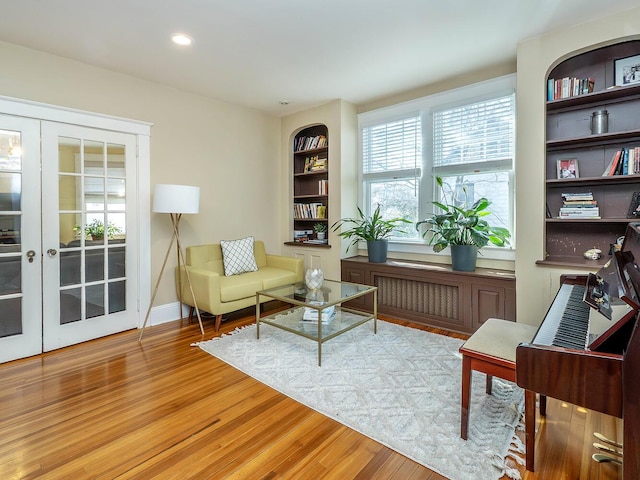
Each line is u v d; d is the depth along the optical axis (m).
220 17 2.38
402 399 2.10
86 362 2.65
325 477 1.49
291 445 1.70
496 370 1.61
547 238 3.03
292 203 4.87
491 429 1.79
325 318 2.97
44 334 2.86
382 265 3.80
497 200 3.41
